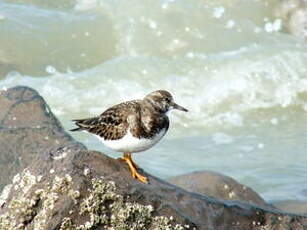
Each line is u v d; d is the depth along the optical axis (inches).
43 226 302.4
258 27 799.1
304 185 546.9
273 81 729.6
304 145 636.7
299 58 751.1
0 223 313.9
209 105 705.0
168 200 327.3
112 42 773.9
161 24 783.1
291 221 350.0
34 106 443.8
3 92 455.2
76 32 777.6
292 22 807.1
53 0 819.4
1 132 419.8
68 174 313.3
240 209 344.8
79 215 305.7
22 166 397.1
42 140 413.7
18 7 802.2
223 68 733.9
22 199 314.8
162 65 735.7
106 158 330.6
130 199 316.5
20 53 749.3
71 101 688.4
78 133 628.1
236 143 639.8
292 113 709.3
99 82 710.5
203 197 341.4
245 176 565.6
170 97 352.8
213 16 799.7
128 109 337.1
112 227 308.3
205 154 611.2
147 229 313.9
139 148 337.4
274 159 603.5
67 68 739.4
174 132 661.9
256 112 705.6
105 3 809.5
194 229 322.0
